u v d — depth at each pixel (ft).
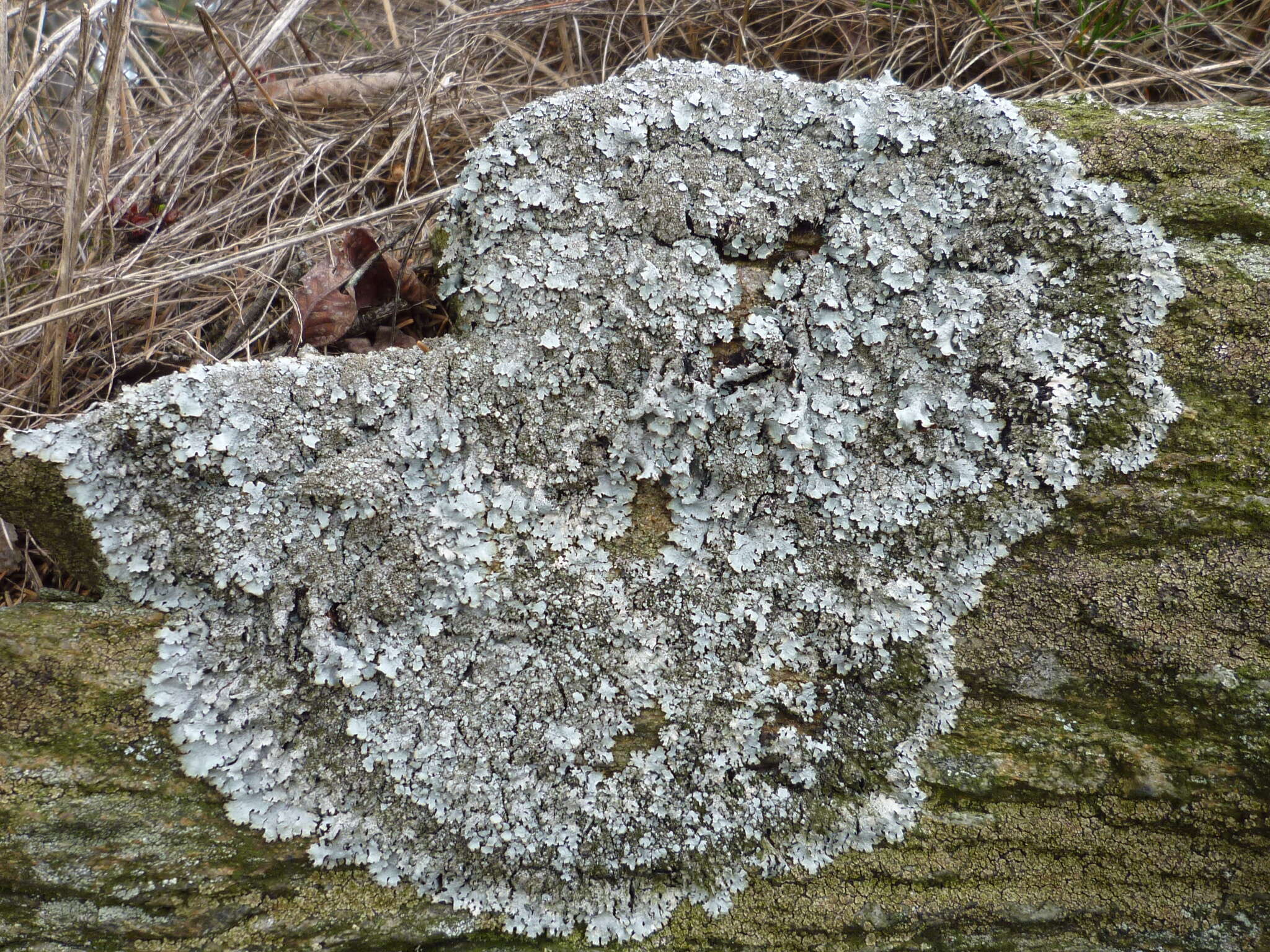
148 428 1.47
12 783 1.46
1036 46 1.96
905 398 1.51
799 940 1.51
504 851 1.51
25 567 1.66
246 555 1.49
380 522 1.50
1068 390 1.51
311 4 2.15
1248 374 1.51
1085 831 1.51
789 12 2.08
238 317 1.75
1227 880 1.51
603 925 1.51
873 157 1.53
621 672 1.52
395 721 1.50
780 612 1.53
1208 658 1.50
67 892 1.47
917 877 1.52
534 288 1.52
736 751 1.52
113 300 1.66
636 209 1.52
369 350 1.70
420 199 1.73
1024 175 1.52
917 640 1.52
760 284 1.53
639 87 1.53
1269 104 1.89
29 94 1.80
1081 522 1.52
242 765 1.49
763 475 1.52
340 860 1.50
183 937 1.48
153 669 1.48
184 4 2.43
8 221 1.82
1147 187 1.53
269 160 1.93
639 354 1.52
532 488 1.52
